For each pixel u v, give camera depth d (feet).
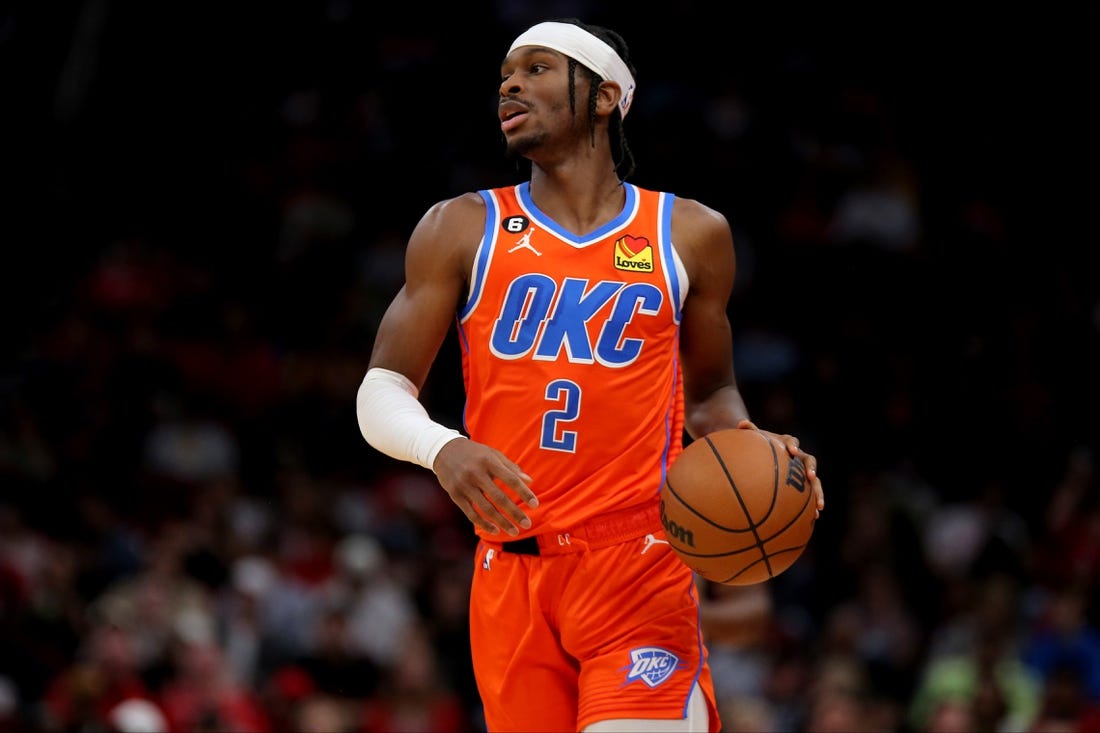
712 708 19.81
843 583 48.98
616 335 19.22
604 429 19.16
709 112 70.03
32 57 70.54
